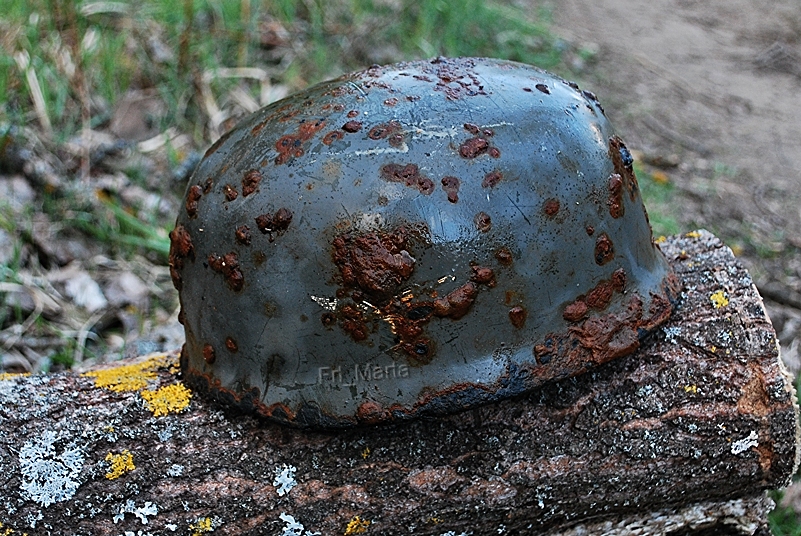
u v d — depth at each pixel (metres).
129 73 1.77
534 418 1.08
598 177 1.05
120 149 1.64
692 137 2.14
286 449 1.08
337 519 1.07
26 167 1.53
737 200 1.86
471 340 1.04
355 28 2.17
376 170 1.03
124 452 1.07
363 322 1.04
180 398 1.09
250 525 1.07
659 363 1.10
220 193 1.06
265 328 1.05
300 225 1.03
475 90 1.06
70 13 1.80
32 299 1.36
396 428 1.08
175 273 1.09
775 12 3.05
